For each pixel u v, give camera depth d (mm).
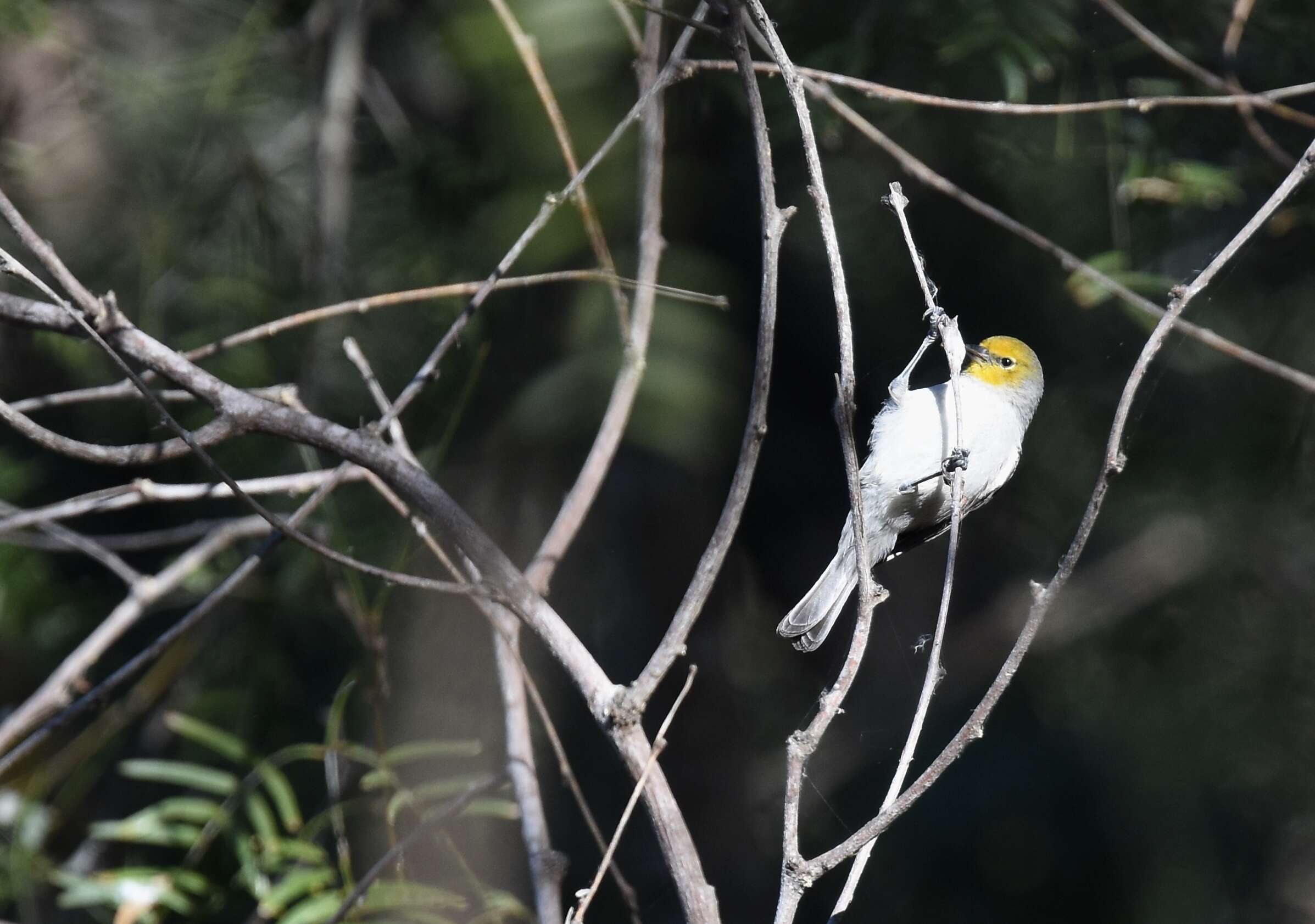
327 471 7715
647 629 11000
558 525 6328
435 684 10516
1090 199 10234
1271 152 8258
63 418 10625
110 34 11375
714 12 5418
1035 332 10719
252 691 10266
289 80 11523
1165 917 11391
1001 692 4387
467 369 10500
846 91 9195
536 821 6152
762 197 4738
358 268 10695
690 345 9984
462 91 11250
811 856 11281
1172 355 10469
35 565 10195
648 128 6656
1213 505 11250
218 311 10359
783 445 11078
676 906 10531
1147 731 11828
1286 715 11508
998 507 11836
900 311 10578
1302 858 11734
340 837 7258
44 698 7500
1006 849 11578
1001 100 9570
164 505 10797
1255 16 9688
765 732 11367
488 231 10352
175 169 10953
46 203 10516
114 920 7543
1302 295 10438
